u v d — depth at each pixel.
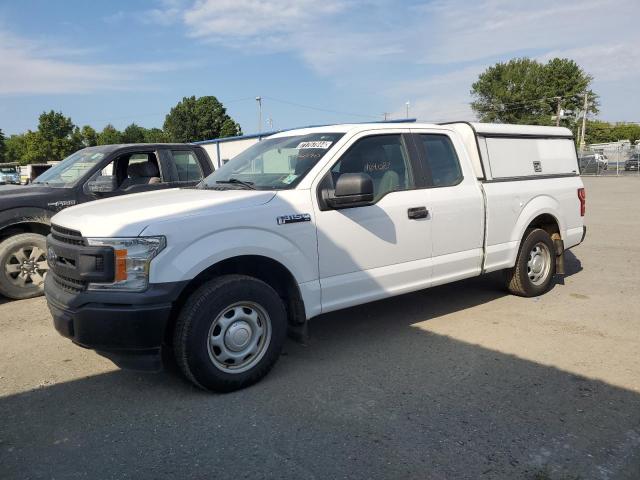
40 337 5.16
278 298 4.05
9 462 3.06
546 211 6.18
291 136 4.98
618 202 18.20
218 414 3.58
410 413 3.56
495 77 81.81
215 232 3.75
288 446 3.18
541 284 6.33
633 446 3.14
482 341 4.89
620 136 98.62
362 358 4.52
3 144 85.62
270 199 4.07
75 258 3.66
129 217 3.65
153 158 7.51
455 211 5.15
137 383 4.09
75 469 2.99
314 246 4.21
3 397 3.90
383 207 4.61
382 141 4.82
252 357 3.97
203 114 74.12
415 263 4.87
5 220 6.24
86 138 63.78
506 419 3.46
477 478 2.85
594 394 3.81
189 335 3.65
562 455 3.05
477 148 5.57
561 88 77.81
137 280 3.52
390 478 2.86
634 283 7.00
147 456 3.10
